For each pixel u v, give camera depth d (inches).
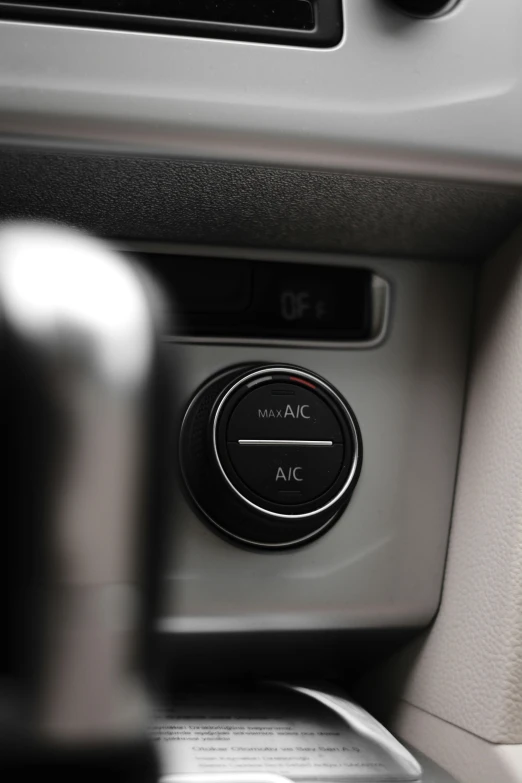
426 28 17.8
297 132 17.1
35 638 8.7
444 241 21.0
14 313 9.0
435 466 21.8
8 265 9.2
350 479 19.7
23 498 8.7
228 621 20.2
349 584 21.0
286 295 21.0
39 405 8.8
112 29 16.5
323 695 22.0
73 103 16.3
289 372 19.7
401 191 18.7
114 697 8.9
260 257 20.8
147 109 16.5
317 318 21.2
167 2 16.7
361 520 21.2
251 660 22.1
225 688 22.9
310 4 17.3
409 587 21.4
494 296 21.0
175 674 22.5
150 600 9.2
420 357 21.8
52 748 8.8
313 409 19.7
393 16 17.6
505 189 18.6
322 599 20.8
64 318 9.0
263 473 19.3
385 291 21.6
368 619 21.2
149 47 16.6
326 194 18.7
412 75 17.7
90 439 8.9
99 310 9.1
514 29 18.3
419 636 22.2
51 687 8.7
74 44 16.4
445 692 20.8
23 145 16.6
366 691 24.7
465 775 19.7
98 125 16.4
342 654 22.9
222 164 17.3
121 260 9.8
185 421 19.8
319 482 19.5
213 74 16.8
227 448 19.2
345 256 21.3
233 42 16.9
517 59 18.2
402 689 22.7
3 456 8.8
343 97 17.3
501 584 19.3
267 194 18.7
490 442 20.4
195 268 20.5
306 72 17.2
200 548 20.0
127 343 9.2
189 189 18.4
